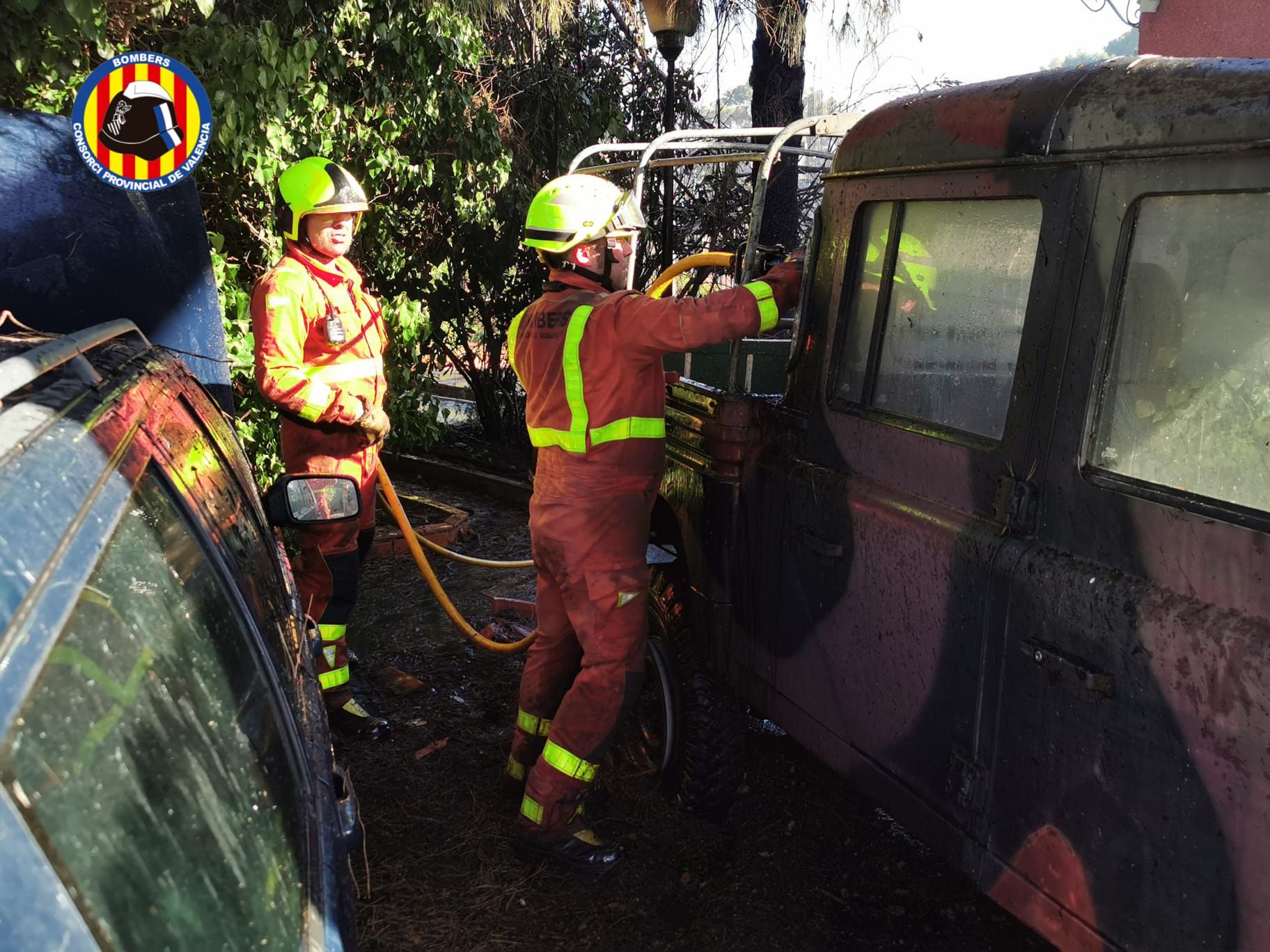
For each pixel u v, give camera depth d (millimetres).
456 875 2973
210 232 4719
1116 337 1803
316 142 5117
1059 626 1832
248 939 1021
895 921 2773
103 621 970
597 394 2695
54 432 1039
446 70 5617
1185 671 1608
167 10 4145
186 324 3543
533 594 5129
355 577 3670
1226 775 1557
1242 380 1604
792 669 2656
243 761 1213
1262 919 1524
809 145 6680
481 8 5902
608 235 2779
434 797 3363
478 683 4211
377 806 3301
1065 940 1874
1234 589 1572
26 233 3287
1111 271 1800
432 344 7410
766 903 2840
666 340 2588
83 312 3398
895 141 2311
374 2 5188
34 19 3766
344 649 3721
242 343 4746
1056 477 1892
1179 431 1692
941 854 2172
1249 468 1583
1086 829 1808
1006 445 2002
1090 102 1852
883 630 2299
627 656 2787
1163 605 1658
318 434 3555
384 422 3635
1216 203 1647
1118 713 1731
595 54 7570
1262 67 1648
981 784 2043
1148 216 1754
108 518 1037
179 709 1081
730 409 2809
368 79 5508
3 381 924
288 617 1934
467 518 6156
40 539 865
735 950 2662
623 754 3564
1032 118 1957
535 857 2949
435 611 4988
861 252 2467
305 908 1193
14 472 892
